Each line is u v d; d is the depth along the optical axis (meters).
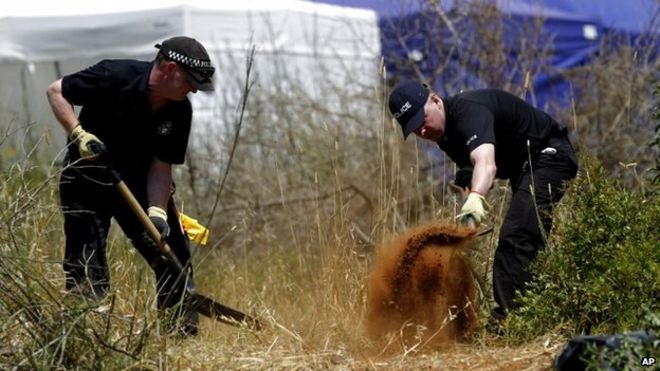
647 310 12.00
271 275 19.97
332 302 16.52
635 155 25.03
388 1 28.59
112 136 14.88
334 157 21.12
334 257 17.17
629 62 26.75
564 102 27.50
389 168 24.14
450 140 15.31
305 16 28.59
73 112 14.66
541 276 14.67
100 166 14.36
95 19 30.45
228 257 22.94
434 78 27.42
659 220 14.50
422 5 27.56
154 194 15.12
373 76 27.56
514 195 15.80
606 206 14.48
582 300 14.30
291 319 16.16
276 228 23.55
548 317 14.50
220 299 20.03
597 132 26.25
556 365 11.76
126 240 18.23
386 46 28.39
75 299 12.92
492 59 27.22
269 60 27.94
